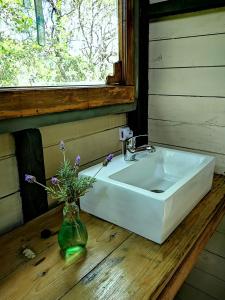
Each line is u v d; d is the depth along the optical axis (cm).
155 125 149
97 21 117
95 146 123
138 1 121
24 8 88
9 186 91
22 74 91
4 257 76
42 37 96
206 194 112
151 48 138
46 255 76
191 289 156
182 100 134
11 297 62
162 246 79
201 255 145
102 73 124
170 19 127
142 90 141
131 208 84
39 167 93
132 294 62
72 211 75
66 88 96
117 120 135
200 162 115
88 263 73
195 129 133
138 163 113
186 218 94
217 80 120
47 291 63
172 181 123
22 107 82
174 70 132
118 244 81
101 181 90
